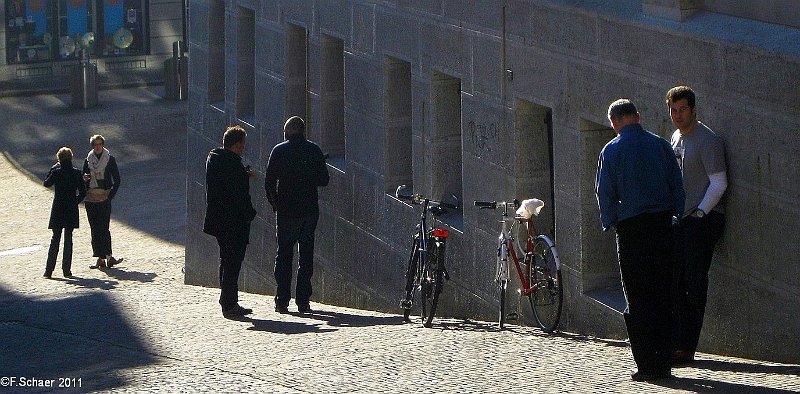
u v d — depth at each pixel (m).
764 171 12.93
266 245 28.67
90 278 32.25
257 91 28.36
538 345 15.73
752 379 12.23
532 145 18.27
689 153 13.52
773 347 13.09
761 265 13.12
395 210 22.25
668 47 14.45
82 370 15.34
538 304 17.48
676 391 11.92
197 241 33.09
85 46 64.94
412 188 22.28
